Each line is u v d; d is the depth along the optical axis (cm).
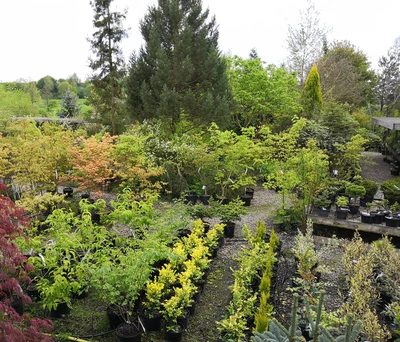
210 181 1073
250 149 1043
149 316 456
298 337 282
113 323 464
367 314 398
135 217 579
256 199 1148
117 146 962
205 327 479
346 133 1244
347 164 1217
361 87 2339
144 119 1280
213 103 1252
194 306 505
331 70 2209
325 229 830
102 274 435
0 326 288
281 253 700
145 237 587
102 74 1567
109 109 1594
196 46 1294
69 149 948
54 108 2781
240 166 1088
